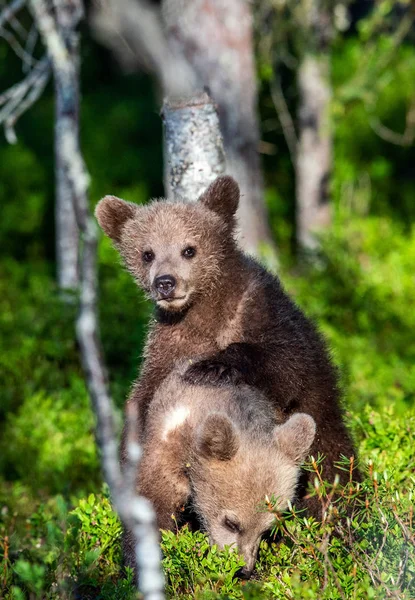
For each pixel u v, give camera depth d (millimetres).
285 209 26969
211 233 10352
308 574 7750
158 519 8766
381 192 26859
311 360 9844
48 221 26859
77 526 8688
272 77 23281
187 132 11836
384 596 7379
